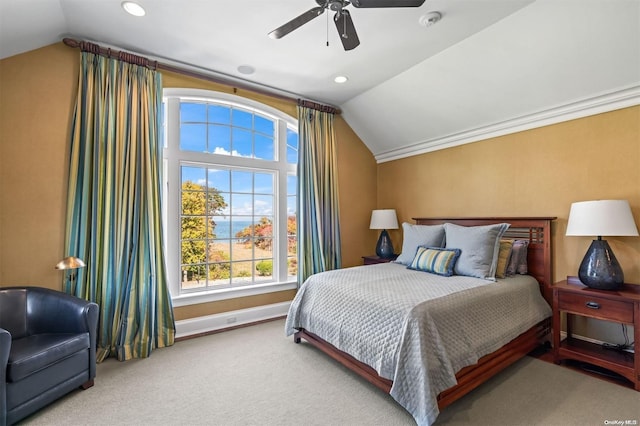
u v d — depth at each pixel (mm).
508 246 3068
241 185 3852
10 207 2508
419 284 2652
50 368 2027
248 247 3895
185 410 2045
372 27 2650
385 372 2041
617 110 2742
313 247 4145
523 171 3375
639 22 2268
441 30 2717
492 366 2328
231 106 3801
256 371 2564
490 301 2451
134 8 2383
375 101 4129
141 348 2816
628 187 2678
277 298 3996
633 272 2650
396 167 4797
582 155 2945
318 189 4219
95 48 2789
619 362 2391
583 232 2527
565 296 2646
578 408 2047
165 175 3320
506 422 1912
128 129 2920
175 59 3176
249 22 2576
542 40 2631
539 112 3189
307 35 2762
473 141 3826
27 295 2385
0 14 2070
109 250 2785
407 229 3879
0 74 2480
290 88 3910
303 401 2148
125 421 1933
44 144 2639
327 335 2615
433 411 1764
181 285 3416
